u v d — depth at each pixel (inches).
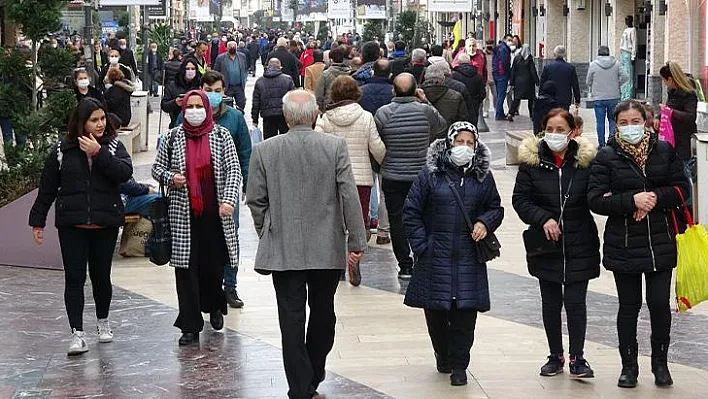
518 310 718.5
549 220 557.0
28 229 863.7
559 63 1587.1
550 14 2760.8
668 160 543.5
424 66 1225.4
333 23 7199.8
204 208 629.0
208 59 3056.1
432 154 558.3
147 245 630.5
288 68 1838.1
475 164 553.3
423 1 5059.1
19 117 1018.7
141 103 1598.2
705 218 884.0
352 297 761.6
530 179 563.5
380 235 954.7
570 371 571.8
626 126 540.7
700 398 536.4
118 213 619.2
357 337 654.5
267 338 651.5
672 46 1781.5
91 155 609.0
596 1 2554.1
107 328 647.1
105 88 1395.2
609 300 744.3
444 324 573.9
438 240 552.7
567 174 558.6
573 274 560.7
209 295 657.0
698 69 1572.3
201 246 642.2
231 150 633.6
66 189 611.8
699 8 1569.9
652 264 539.2
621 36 2219.5
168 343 643.5
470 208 551.8
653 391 547.8
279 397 542.9
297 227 526.3
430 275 552.4
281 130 1311.5
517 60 2001.7
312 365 539.8
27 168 1023.0
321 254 526.0
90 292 768.9
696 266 545.0
